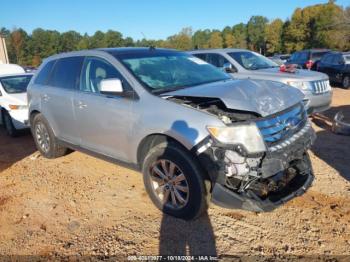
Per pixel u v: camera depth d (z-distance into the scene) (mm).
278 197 3408
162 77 4191
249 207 3164
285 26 67875
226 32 101062
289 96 3736
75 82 4824
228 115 3332
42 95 5445
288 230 3377
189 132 3277
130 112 3867
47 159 5840
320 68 15828
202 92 3559
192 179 3344
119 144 4133
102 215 3840
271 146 3230
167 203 3709
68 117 4914
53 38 100062
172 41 99000
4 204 4262
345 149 5570
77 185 4684
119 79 4020
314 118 8016
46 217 3879
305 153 3912
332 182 4348
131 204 4043
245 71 8117
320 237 3242
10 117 7672
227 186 3219
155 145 3785
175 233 3418
